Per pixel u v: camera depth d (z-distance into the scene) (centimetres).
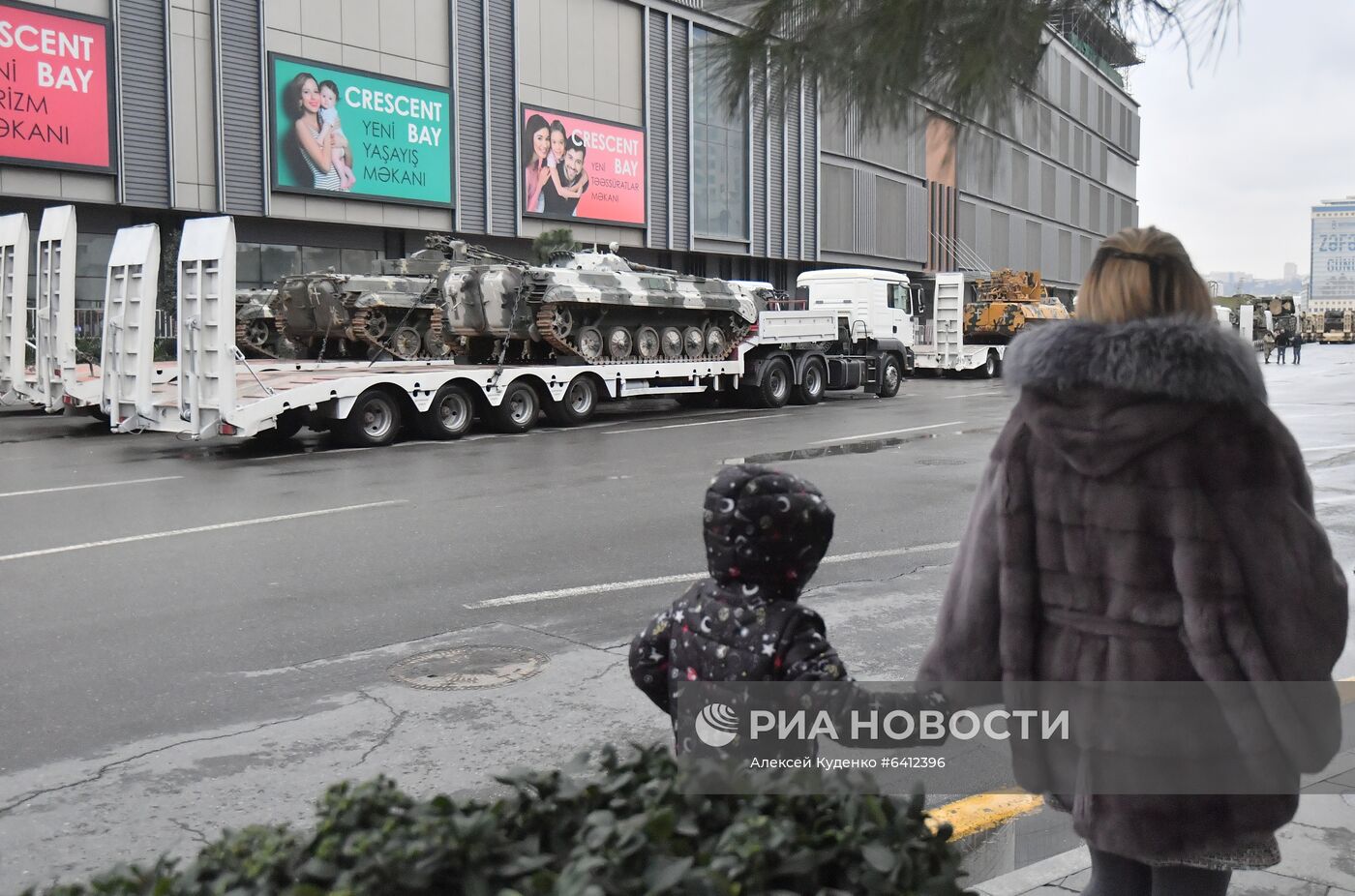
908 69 291
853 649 604
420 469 1319
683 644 240
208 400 1417
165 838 390
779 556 229
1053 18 275
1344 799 375
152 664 581
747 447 1555
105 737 482
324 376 1593
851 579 763
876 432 1770
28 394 1802
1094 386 205
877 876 162
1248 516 198
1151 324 203
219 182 2880
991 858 371
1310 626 197
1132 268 221
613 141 3853
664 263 4216
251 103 2936
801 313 2380
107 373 1602
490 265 1947
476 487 1179
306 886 157
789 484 231
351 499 1095
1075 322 213
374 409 1584
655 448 1545
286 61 2983
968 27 283
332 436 1586
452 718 504
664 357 2125
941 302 3450
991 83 282
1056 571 215
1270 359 4853
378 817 176
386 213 3272
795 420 1997
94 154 2652
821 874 168
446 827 164
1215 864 212
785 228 4506
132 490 1159
